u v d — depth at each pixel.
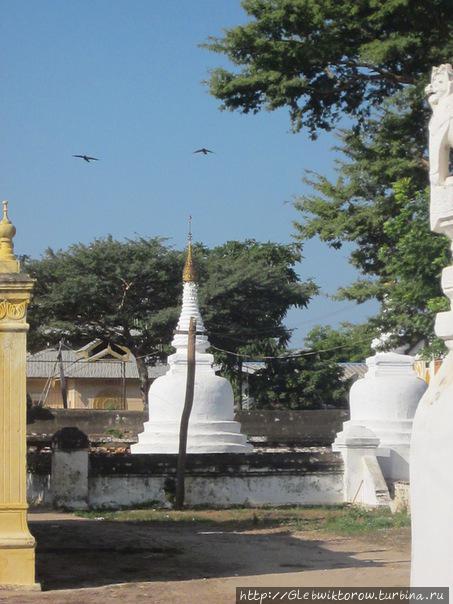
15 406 17.70
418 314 31.14
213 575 19.48
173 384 39.94
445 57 30.81
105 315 67.88
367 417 39.94
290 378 70.38
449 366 7.95
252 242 81.56
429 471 7.62
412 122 32.41
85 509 33.28
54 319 68.12
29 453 36.28
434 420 7.68
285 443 53.59
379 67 32.28
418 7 30.27
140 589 17.70
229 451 38.66
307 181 35.97
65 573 19.55
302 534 26.78
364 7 30.92
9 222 18.36
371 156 33.34
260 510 33.50
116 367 84.12
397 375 40.31
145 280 67.50
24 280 17.86
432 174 8.38
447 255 25.53
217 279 68.88
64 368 83.06
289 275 79.69
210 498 34.53
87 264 67.44
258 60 32.38
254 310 69.94
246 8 32.50
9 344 17.81
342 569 19.94
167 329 67.12
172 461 34.41
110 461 33.94
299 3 31.00
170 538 25.72
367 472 34.88
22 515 17.53
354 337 37.47
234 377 70.50
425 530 7.62
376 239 35.06
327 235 34.50
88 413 54.97
